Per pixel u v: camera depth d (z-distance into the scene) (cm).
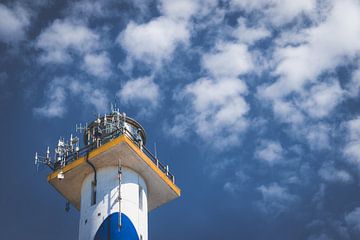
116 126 4206
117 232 3725
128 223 3806
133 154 4031
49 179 4100
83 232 3838
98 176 4056
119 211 3841
